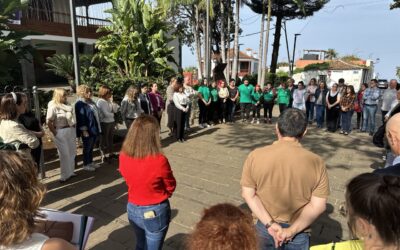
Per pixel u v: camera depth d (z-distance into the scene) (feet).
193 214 13.71
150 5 46.52
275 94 37.11
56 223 5.97
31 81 19.47
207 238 3.80
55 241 4.22
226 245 3.71
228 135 30.07
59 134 16.48
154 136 7.81
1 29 22.81
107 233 12.06
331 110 32.73
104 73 38.91
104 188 16.28
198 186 16.93
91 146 18.70
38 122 15.23
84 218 6.09
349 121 31.78
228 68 68.49
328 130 33.65
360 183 3.92
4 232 3.97
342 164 21.79
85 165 18.76
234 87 37.37
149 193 7.91
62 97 16.47
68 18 71.51
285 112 7.03
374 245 3.79
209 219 3.98
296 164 6.59
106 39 45.91
